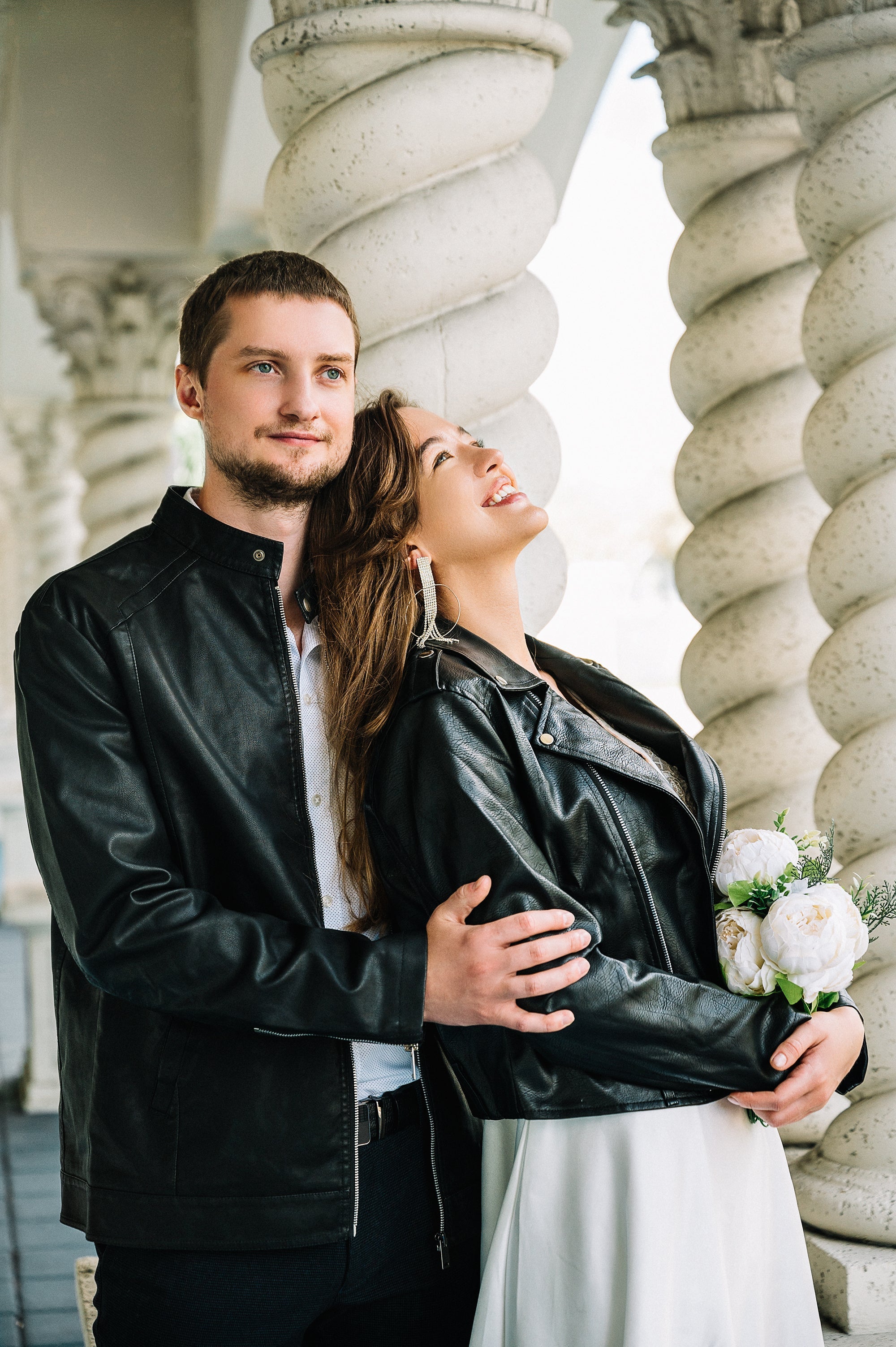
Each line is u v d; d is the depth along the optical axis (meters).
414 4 2.38
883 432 2.42
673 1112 1.76
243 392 1.81
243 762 1.80
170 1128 1.77
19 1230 4.29
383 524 1.93
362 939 1.70
